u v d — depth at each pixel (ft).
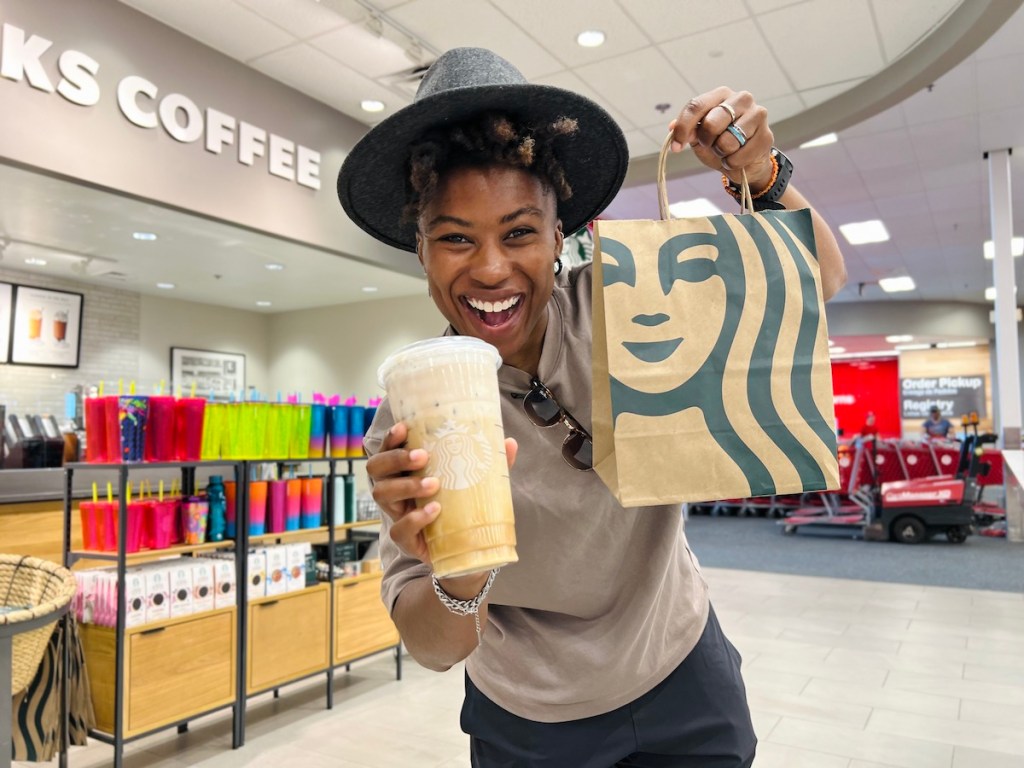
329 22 13.09
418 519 2.22
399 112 2.70
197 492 11.39
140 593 9.09
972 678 12.07
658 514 3.45
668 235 2.64
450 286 2.83
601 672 3.53
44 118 11.14
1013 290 23.61
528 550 3.31
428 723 10.84
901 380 60.13
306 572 11.51
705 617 3.89
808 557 23.77
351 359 26.45
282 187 15.28
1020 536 26.55
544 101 2.76
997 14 12.74
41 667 6.95
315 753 9.82
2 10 10.66
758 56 14.89
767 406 2.54
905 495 26.94
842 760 9.29
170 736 10.41
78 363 23.58
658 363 2.52
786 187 3.17
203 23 13.07
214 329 27.61
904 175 25.31
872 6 13.28
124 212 13.79
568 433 3.20
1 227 15.31
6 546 11.86
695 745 3.66
